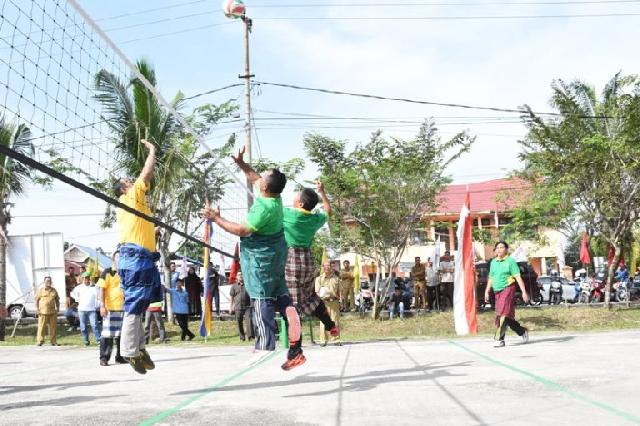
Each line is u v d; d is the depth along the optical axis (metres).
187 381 6.15
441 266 19.69
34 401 5.02
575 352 8.20
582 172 18.70
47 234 20.31
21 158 3.61
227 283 24.70
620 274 24.94
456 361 7.42
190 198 19.72
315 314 5.89
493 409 3.95
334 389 5.08
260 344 4.86
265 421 3.72
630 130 18.17
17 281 20.14
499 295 9.95
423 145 19.23
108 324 8.83
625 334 12.58
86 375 7.31
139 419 3.95
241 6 19.30
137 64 18.19
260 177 5.14
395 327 17.52
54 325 15.89
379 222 19.12
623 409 3.88
